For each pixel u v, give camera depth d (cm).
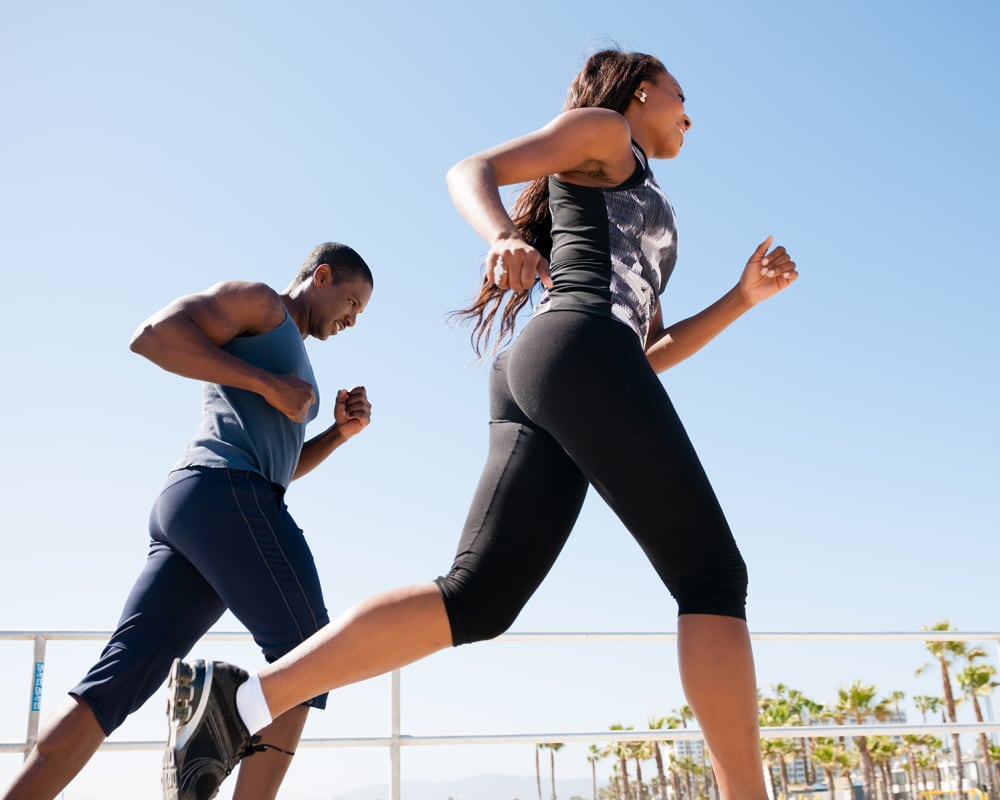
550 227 204
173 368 227
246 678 155
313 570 232
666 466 156
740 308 228
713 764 150
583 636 383
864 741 5125
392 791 344
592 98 204
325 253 280
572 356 162
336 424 288
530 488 172
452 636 159
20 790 209
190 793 147
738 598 155
